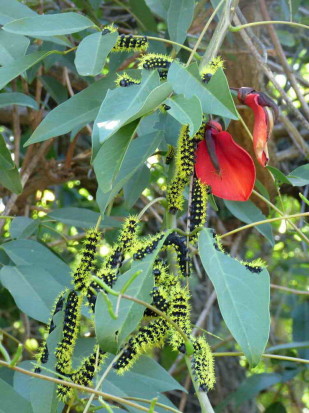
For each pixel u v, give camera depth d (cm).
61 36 73
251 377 106
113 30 69
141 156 72
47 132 69
